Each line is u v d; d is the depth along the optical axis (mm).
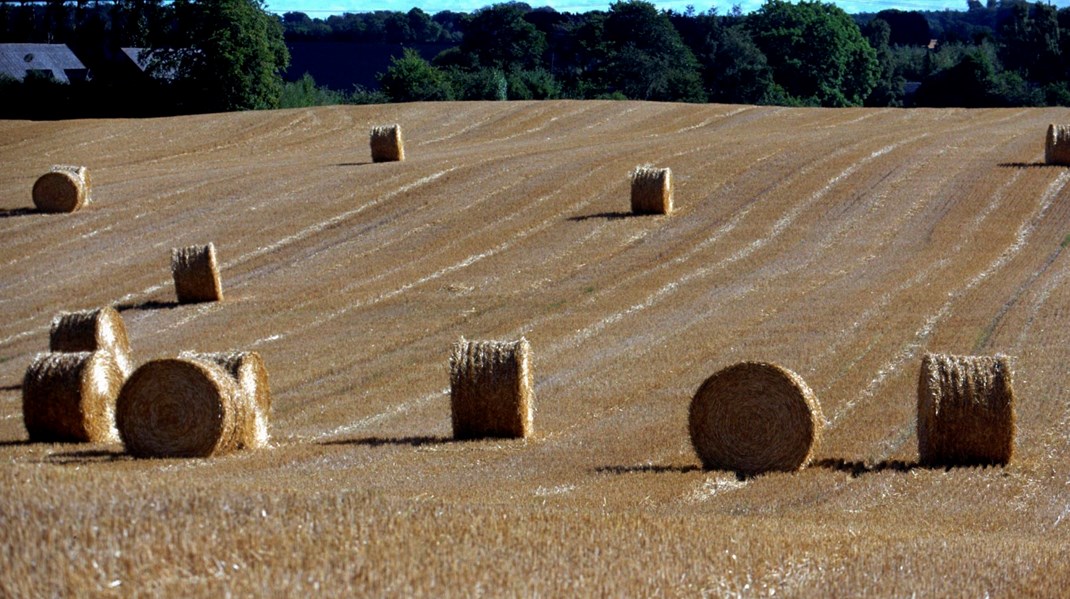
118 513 37844
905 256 121688
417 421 78188
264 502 41500
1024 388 78500
